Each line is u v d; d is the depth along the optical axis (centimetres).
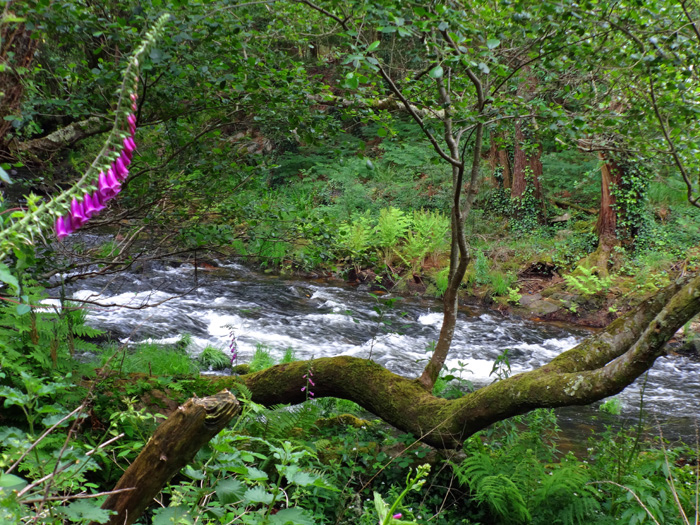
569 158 1717
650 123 442
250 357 858
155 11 338
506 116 401
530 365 972
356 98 400
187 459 165
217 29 366
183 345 848
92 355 614
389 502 380
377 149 2023
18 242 109
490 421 405
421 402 442
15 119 355
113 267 466
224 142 486
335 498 365
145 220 458
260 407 287
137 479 162
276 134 511
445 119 418
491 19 386
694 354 1028
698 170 459
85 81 401
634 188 1345
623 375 341
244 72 405
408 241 1520
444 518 387
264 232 496
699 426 691
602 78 464
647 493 368
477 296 1338
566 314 1248
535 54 411
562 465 418
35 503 165
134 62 115
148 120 450
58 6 335
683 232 1398
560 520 373
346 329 1088
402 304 1295
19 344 324
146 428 337
